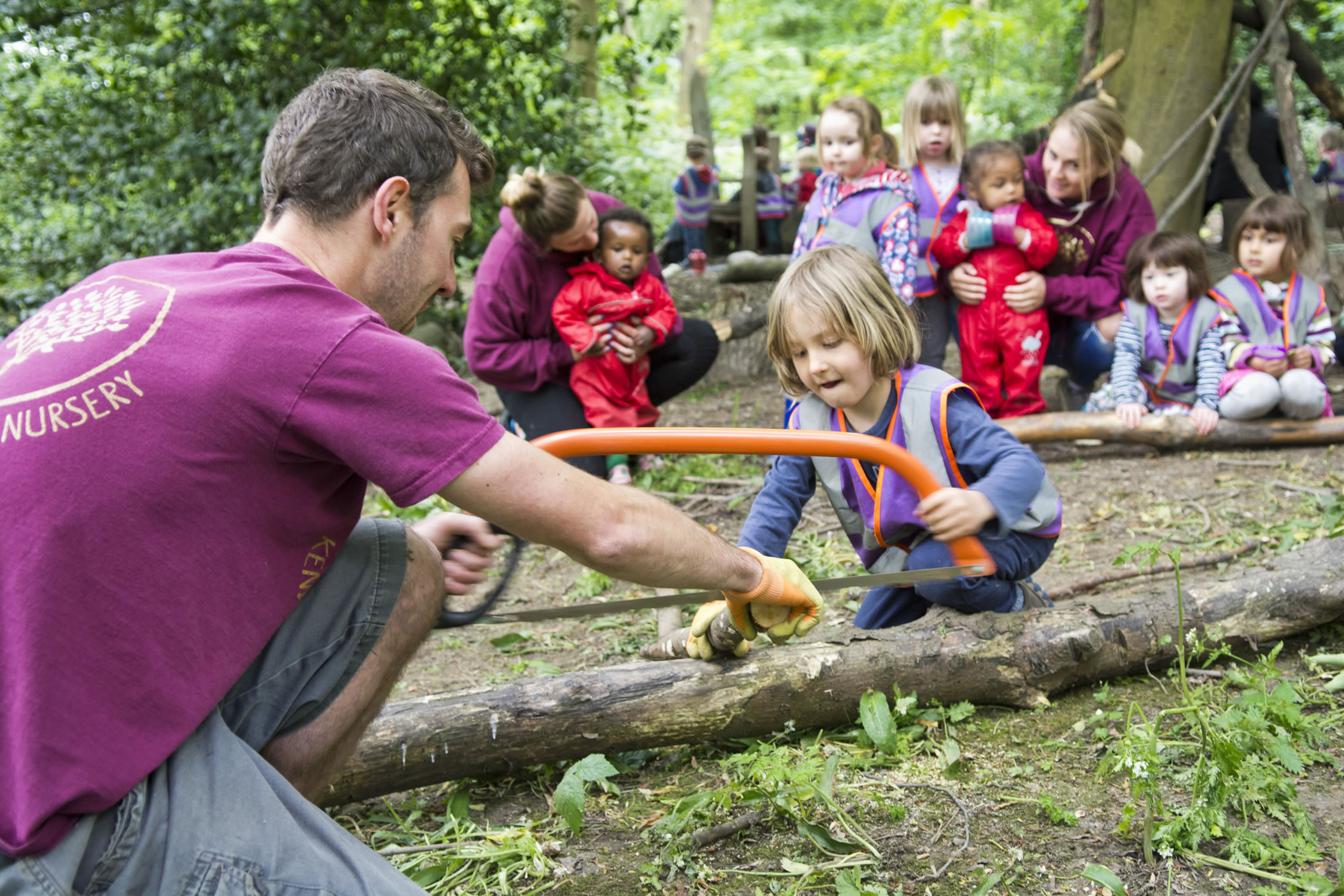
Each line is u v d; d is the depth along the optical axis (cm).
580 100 913
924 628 246
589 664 296
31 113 711
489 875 201
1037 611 252
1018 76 1433
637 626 323
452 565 189
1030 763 223
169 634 132
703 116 873
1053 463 473
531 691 225
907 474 196
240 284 142
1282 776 207
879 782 219
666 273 753
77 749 126
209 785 137
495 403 648
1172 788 207
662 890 191
